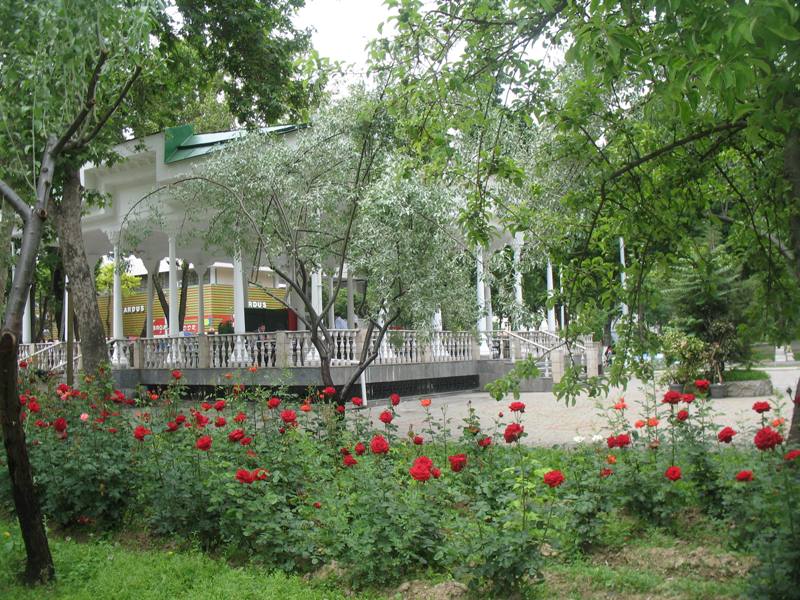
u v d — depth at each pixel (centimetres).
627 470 647
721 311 1756
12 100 745
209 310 4062
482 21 678
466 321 1151
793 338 652
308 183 1245
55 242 2164
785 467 501
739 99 471
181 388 997
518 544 483
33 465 763
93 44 717
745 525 529
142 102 1634
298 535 589
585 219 755
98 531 743
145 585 574
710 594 481
